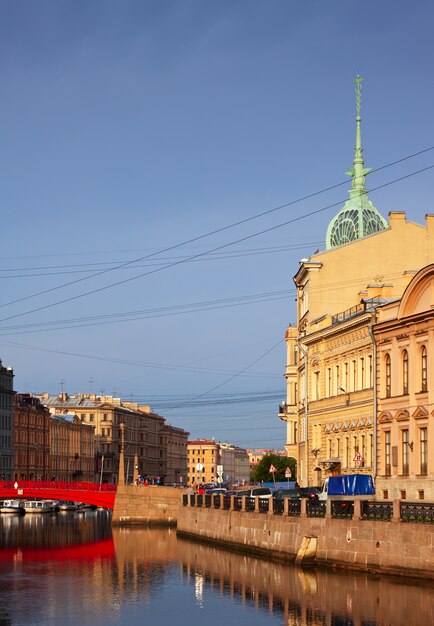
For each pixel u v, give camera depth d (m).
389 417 67.31
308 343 86.94
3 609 44.88
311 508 54.91
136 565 61.53
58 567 61.72
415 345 64.19
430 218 89.12
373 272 88.50
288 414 102.69
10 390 180.00
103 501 110.00
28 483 114.81
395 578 46.62
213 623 40.44
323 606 42.12
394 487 66.06
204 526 76.19
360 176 96.19
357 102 96.62
